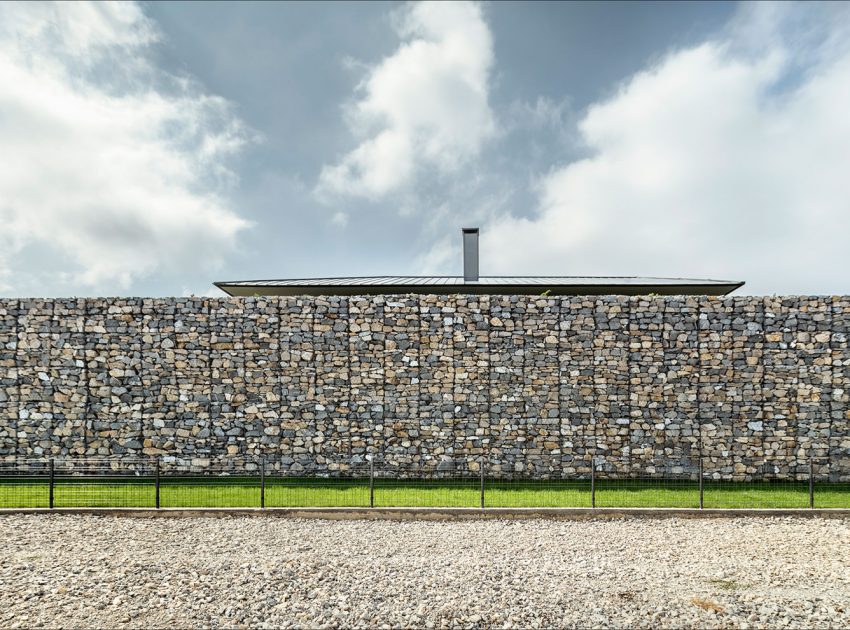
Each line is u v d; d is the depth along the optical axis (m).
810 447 13.41
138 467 13.66
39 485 12.58
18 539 8.81
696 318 13.75
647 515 10.27
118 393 13.79
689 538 9.06
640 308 13.82
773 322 13.69
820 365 13.55
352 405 13.77
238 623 5.96
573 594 6.68
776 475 13.38
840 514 10.24
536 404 13.68
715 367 13.63
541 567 7.65
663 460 13.48
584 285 18.25
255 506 10.77
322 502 11.15
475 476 13.51
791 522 9.97
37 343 13.86
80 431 13.72
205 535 9.12
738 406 13.54
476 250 20.17
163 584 6.91
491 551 8.37
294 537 9.04
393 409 13.73
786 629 5.87
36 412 13.74
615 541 8.91
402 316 13.92
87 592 6.63
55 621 5.94
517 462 13.55
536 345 13.80
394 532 9.35
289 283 18.88
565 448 13.56
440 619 6.05
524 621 6.02
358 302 13.98
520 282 19.14
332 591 6.71
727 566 7.73
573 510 10.20
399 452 13.66
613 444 13.55
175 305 13.98
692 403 13.58
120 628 5.81
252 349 13.90
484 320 13.88
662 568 7.65
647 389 13.64
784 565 7.80
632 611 6.24
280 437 13.73
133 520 9.98
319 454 13.69
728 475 13.38
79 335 13.89
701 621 6.02
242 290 18.83
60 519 9.97
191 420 13.77
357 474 13.59
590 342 13.78
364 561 7.80
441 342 13.86
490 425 13.66
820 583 7.12
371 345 13.87
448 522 9.98
